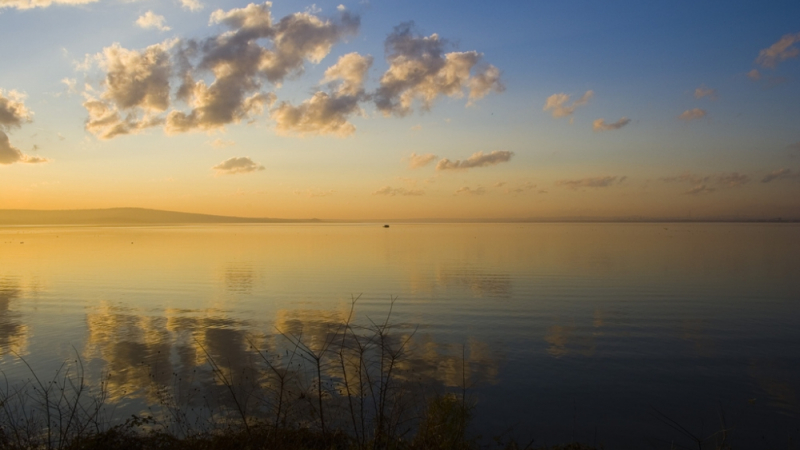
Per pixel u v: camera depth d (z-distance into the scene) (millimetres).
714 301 24375
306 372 12547
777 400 11727
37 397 11039
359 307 23141
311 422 8133
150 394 11500
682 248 64938
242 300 25328
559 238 100312
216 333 17891
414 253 59125
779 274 35438
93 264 45594
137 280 33750
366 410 8852
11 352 15359
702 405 11469
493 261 47406
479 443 9305
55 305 23859
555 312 21719
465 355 15016
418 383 12219
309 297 26188
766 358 14852
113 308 23078
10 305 23891
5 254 58781
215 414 10000
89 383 12336
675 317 20641
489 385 12531
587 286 29797
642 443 9617
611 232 142375
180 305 23844
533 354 15242
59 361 14422
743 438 9844
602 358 14867
